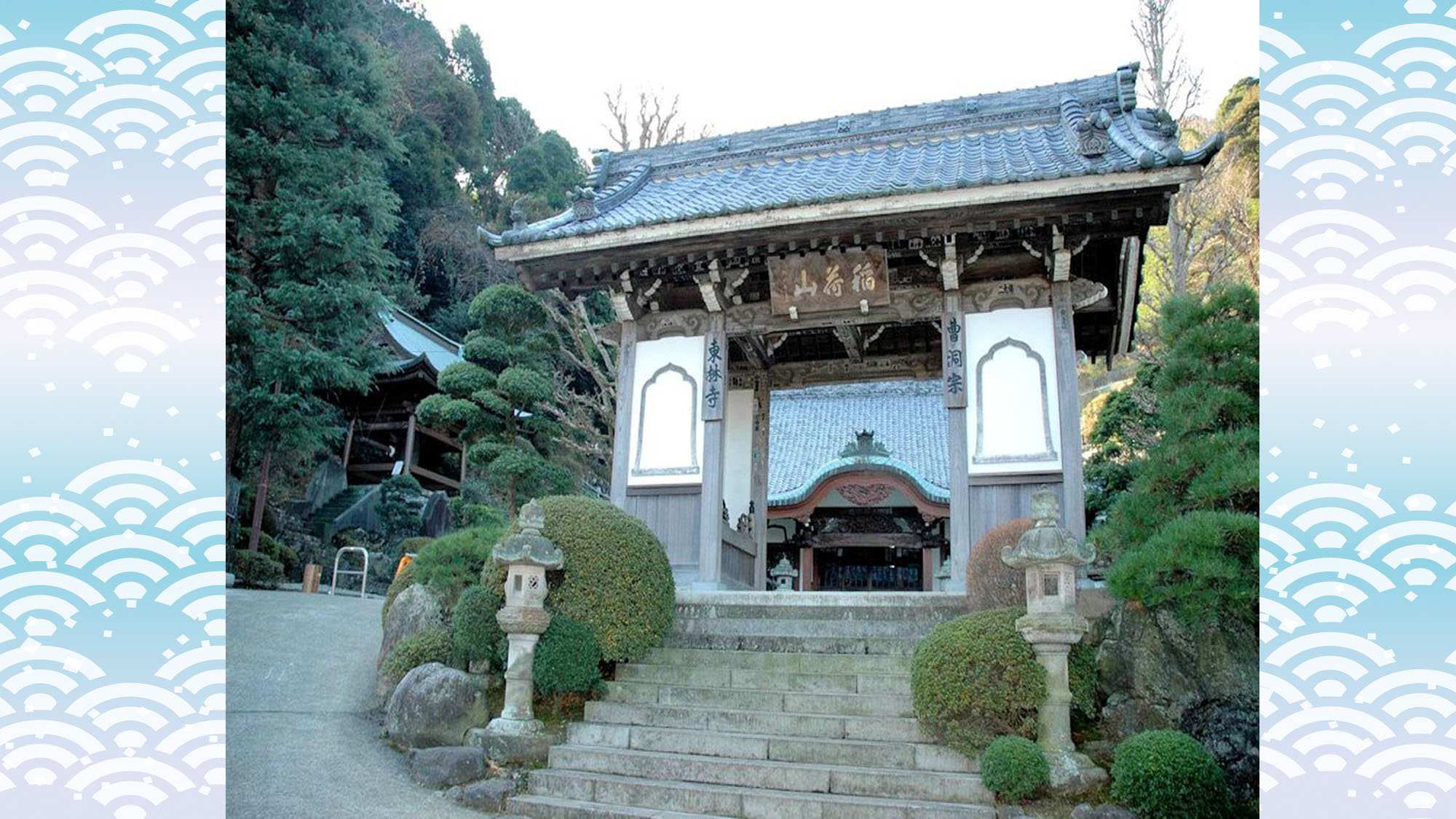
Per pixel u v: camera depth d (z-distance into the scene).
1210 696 6.33
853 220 9.84
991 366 10.27
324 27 20.77
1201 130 31.00
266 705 8.16
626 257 10.95
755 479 13.34
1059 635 6.16
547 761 6.87
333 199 17.94
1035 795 5.80
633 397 11.68
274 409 16.33
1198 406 7.39
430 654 8.27
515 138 47.00
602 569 7.94
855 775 6.17
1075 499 9.56
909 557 20.64
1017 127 12.65
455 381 16.09
